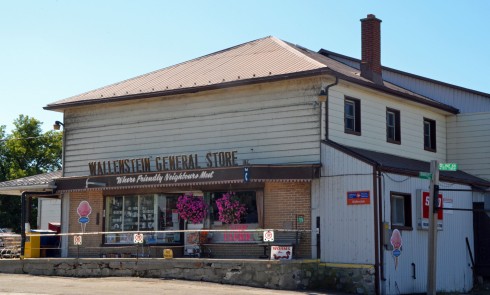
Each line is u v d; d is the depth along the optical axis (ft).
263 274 63.98
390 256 67.72
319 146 70.69
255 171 69.21
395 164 72.84
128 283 65.00
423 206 73.56
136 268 71.00
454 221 80.43
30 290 58.59
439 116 95.04
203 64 88.48
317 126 71.15
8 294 55.62
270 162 73.67
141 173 76.89
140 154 83.25
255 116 75.46
